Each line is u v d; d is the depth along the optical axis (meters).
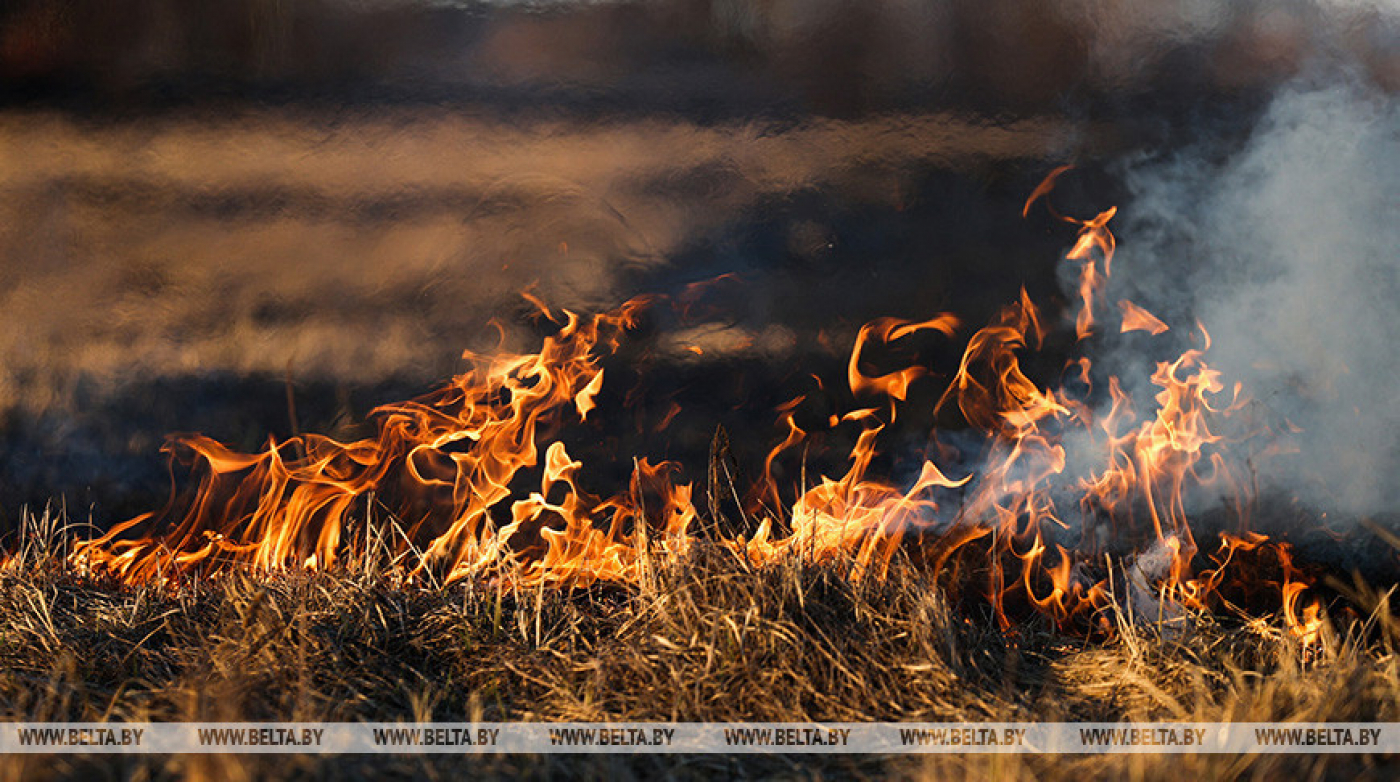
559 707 7.56
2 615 8.57
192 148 26.97
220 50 30.02
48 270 21.55
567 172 25.97
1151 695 7.57
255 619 8.11
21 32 29.58
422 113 28.39
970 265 20.28
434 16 30.86
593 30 31.61
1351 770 6.52
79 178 25.69
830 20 31.02
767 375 16.16
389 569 9.60
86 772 6.50
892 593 8.30
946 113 28.23
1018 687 7.99
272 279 20.92
